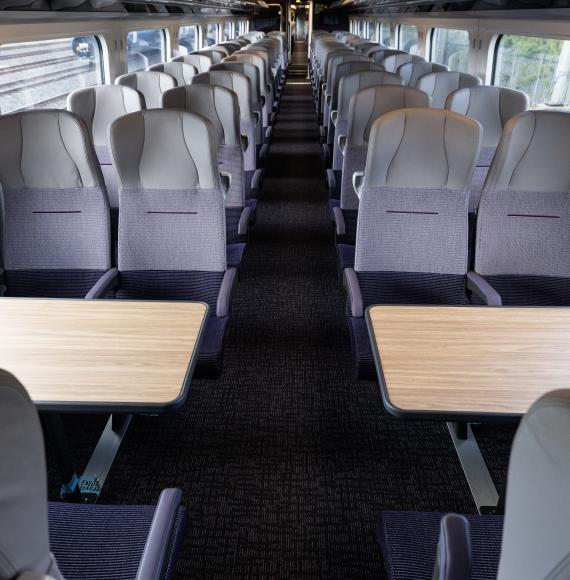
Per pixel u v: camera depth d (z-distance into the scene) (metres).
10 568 0.52
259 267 3.71
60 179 2.21
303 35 24.33
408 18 8.19
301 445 2.10
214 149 2.12
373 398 2.37
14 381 0.54
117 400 1.24
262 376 2.52
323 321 3.01
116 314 1.66
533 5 3.32
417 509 1.83
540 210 2.20
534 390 1.30
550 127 2.06
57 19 3.48
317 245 4.10
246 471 1.98
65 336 1.52
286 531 1.75
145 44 6.35
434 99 4.22
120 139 2.08
